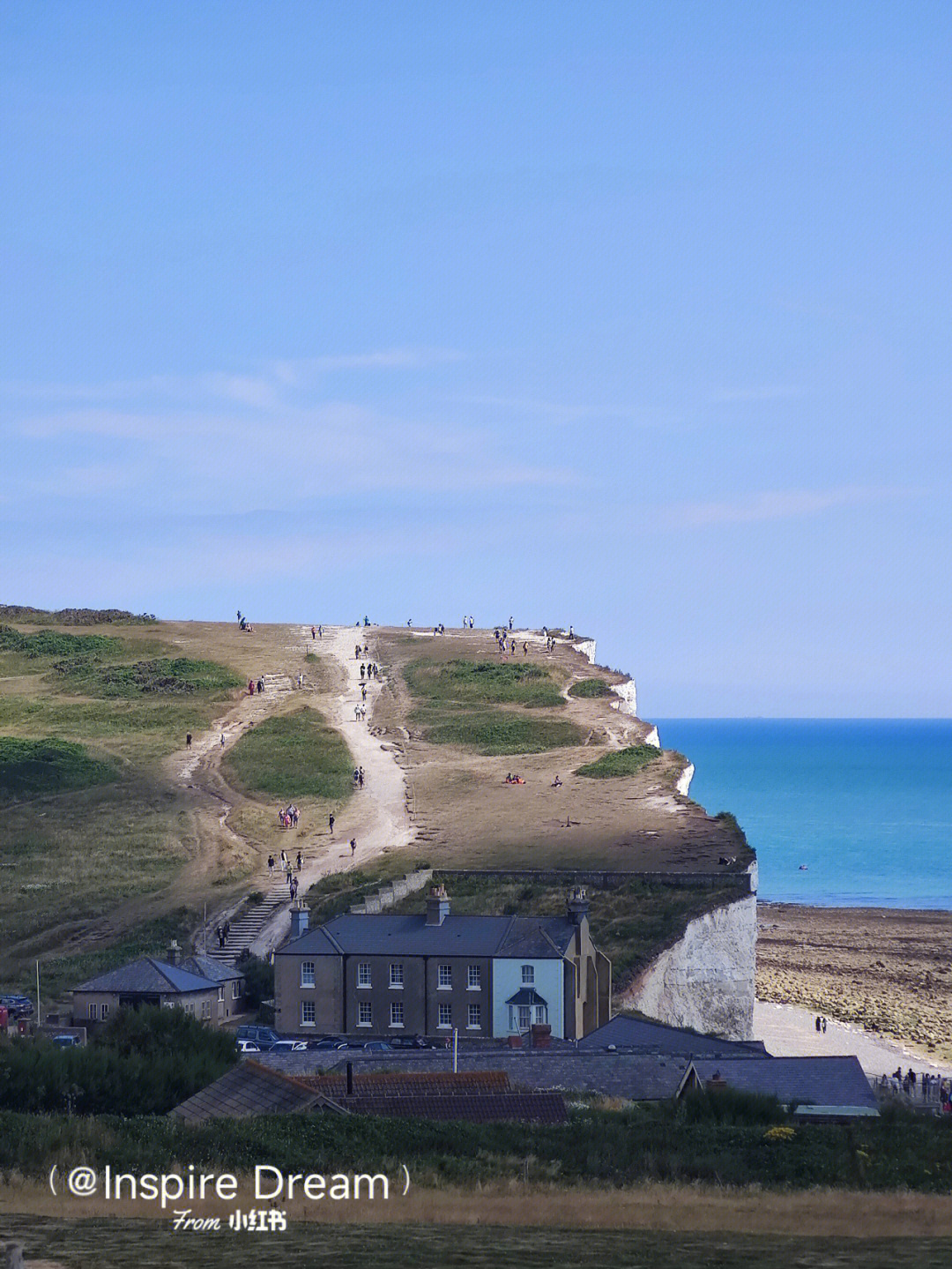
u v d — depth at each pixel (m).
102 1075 54.00
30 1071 53.00
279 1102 47.97
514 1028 85.00
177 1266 31.11
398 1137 45.47
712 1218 37.66
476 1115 49.03
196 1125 45.78
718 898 106.81
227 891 120.06
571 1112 50.34
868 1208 39.47
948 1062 105.56
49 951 107.50
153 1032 62.09
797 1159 46.12
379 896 108.31
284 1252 32.59
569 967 85.25
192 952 105.50
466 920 90.81
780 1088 55.66
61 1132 44.25
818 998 131.88
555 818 136.50
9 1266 28.66
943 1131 50.31
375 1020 87.12
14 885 123.00
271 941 106.25
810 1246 34.22
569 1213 38.09
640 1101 54.94
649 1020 78.75
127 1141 44.25
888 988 137.88
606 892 110.81
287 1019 88.25
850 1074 56.53
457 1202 39.25
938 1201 40.78
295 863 127.38
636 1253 33.12
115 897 119.69
